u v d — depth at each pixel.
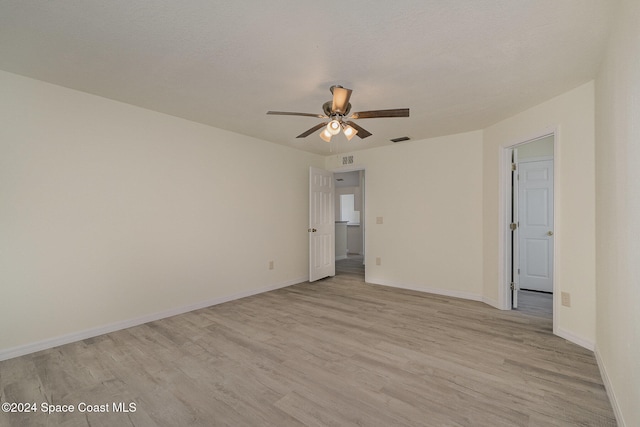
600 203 2.14
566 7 1.57
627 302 1.46
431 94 2.70
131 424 1.58
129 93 2.71
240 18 1.67
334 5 1.56
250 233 4.17
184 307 3.40
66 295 2.58
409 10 1.60
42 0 1.52
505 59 2.11
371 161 4.92
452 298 3.97
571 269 2.59
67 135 2.59
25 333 2.38
